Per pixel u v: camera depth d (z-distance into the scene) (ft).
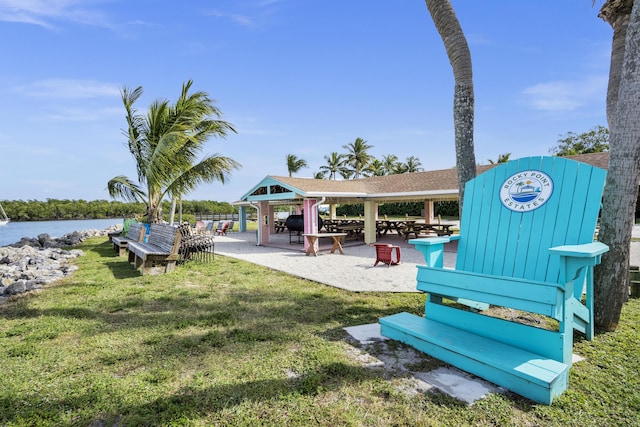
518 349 9.01
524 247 11.05
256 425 6.97
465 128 15.76
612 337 11.12
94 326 13.12
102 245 43.39
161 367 9.65
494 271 11.68
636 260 27.86
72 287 19.72
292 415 7.28
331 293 18.33
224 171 39.42
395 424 6.91
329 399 7.89
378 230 55.72
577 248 8.36
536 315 13.89
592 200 9.80
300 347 10.95
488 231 12.10
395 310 15.10
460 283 10.11
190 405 7.70
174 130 36.01
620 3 14.47
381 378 8.77
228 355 10.43
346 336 11.85
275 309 15.31
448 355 9.47
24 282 19.86
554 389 7.50
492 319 9.75
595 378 8.46
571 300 8.58
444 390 8.13
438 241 11.47
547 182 10.85
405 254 35.68
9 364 9.89
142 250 24.34
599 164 30.07
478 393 7.95
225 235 65.26
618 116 11.49
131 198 39.81
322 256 34.65
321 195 37.63
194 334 12.27
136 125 38.65
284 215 114.32
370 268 26.99
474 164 15.92
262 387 8.45
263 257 33.83
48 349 10.94
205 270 25.70
